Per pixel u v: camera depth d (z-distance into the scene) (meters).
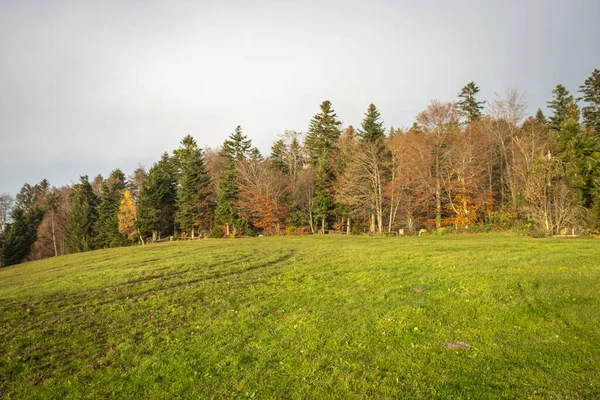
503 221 34.12
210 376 7.03
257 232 52.22
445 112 41.84
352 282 13.31
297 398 6.13
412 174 41.34
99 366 7.66
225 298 12.11
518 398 5.76
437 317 9.21
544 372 6.44
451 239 27.91
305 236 39.34
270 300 11.65
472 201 39.78
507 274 12.67
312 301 11.28
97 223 61.22
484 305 9.74
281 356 7.70
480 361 6.97
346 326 9.07
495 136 43.88
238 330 9.27
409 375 6.64
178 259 21.09
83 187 65.94
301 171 54.22
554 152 34.53
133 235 56.25
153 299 12.36
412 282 12.68
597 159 27.25
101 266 20.88
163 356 7.95
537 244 20.53
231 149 66.69
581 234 26.45
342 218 50.25
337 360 7.38
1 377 7.34
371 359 7.35
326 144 56.22
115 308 11.59
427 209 44.56
